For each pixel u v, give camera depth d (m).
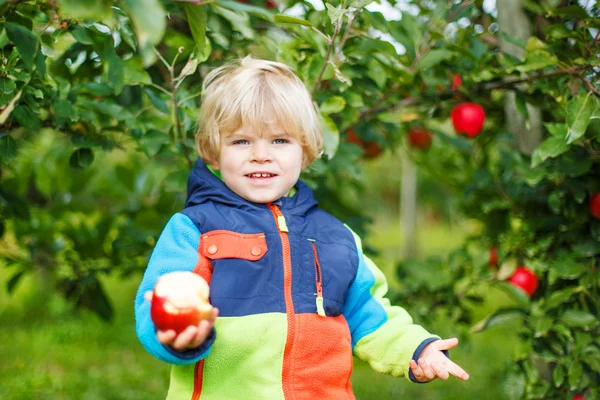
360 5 1.79
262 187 1.64
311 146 1.73
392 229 14.73
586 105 1.97
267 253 1.58
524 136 2.62
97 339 5.05
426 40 2.42
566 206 2.36
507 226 2.68
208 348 1.40
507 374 2.47
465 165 3.40
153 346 1.42
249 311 1.54
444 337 3.88
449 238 12.71
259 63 1.72
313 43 2.05
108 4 1.15
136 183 3.20
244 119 1.60
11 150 2.05
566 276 2.31
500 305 6.25
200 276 1.48
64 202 3.16
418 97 2.59
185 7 1.31
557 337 2.37
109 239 3.01
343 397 1.57
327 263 1.64
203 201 1.67
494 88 2.44
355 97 2.22
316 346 1.56
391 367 1.66
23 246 3.08
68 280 3.11
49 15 1.85
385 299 1.78
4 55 1.90
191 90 2.30
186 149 2.15
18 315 5.79
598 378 2.37
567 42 2.19
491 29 2.89
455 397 3.71
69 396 3.68
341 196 3.46
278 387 1.51
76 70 2.27
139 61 2.01
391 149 3.19
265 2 2.68
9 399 3.59
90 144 2.17
